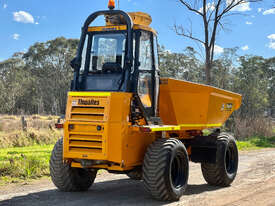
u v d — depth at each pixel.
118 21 7.03
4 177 8.74
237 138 24.75
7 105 74.06
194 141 8.62
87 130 6.23
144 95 6.79
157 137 7.36
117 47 6.64
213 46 20.89
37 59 83.25
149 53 7.04
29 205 6.02
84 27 6.90
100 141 6.15
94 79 6.67
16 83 79.50
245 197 6.93
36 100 76.50
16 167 9.33
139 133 6.64
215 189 7.98
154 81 7.11
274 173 10.17
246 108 59.94
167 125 7.39
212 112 8.87
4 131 19.91
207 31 20.50
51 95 77.38
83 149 6.30
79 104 6.37
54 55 81.56
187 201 6.58
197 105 8.23
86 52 6.85
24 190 7.35
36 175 9.04
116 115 6.11
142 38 6.79
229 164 8.81
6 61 84.31
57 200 6.46
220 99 9.08
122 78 6.45
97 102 6.23
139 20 7.29
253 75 68.94
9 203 6.16
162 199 6.46
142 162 6.83
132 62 6.46
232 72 62.56
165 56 62.91
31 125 22.20
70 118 6.39
